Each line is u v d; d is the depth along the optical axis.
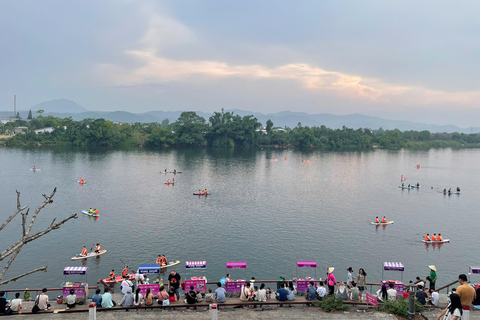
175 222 78.75
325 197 108.06
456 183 139.12
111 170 151.00
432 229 78.12
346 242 68.62
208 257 59.84
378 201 104.38
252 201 100.50
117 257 59.06
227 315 29.73
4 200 94.19
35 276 52.03
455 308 16.09
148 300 31.27
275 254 61.78
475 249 66.44
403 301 30.89
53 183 118.44
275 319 28.98
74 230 72.00
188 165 173.75
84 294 33.34
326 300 31.92
